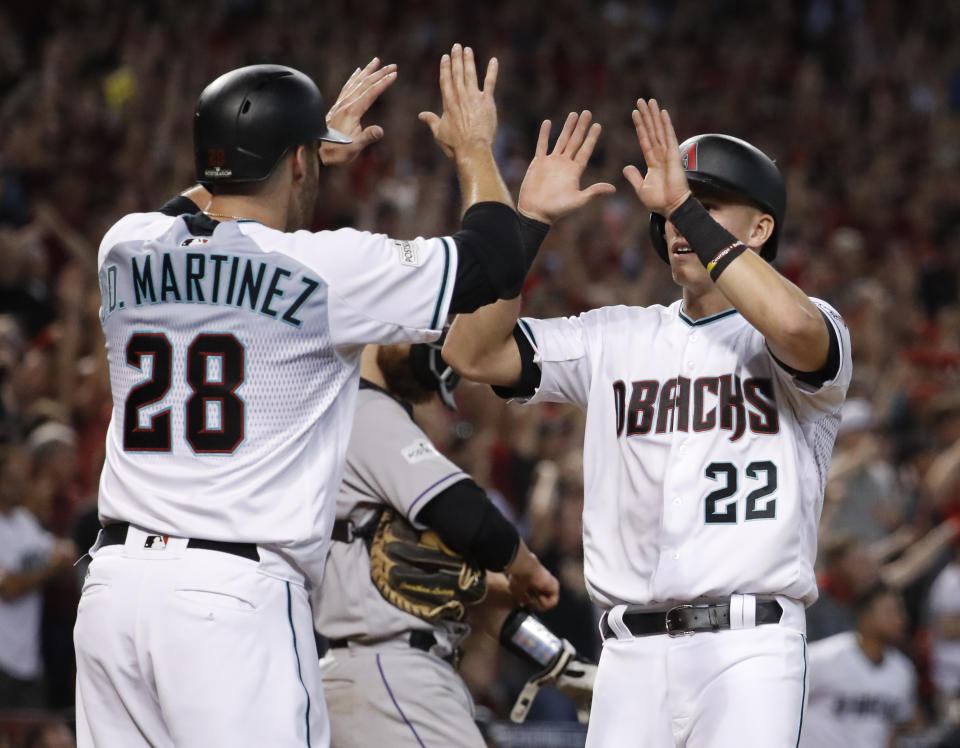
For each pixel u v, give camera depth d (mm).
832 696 21891
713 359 11141
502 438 30047
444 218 44438
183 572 9711
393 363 13352
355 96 12375
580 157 11484
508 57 58000
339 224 40656
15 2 51000
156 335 10094
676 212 10695
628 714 10805
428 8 59875
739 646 10461
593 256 45281
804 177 55781
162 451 9969
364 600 12719
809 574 10758
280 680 9672
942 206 55719
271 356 9961
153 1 53125
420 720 12586
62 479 23125
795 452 10852
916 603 26109
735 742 10227
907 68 65938
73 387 27266
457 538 12609
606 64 61031
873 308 40875
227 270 9992
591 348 11688
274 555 9914
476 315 11367
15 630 20547
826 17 68562
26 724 18328
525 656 13844
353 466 12875
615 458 11352
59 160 41750
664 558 10711
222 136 10406
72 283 30234
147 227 10484
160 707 9805
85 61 49062
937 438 32156
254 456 9898
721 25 66625
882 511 28406
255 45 52844
